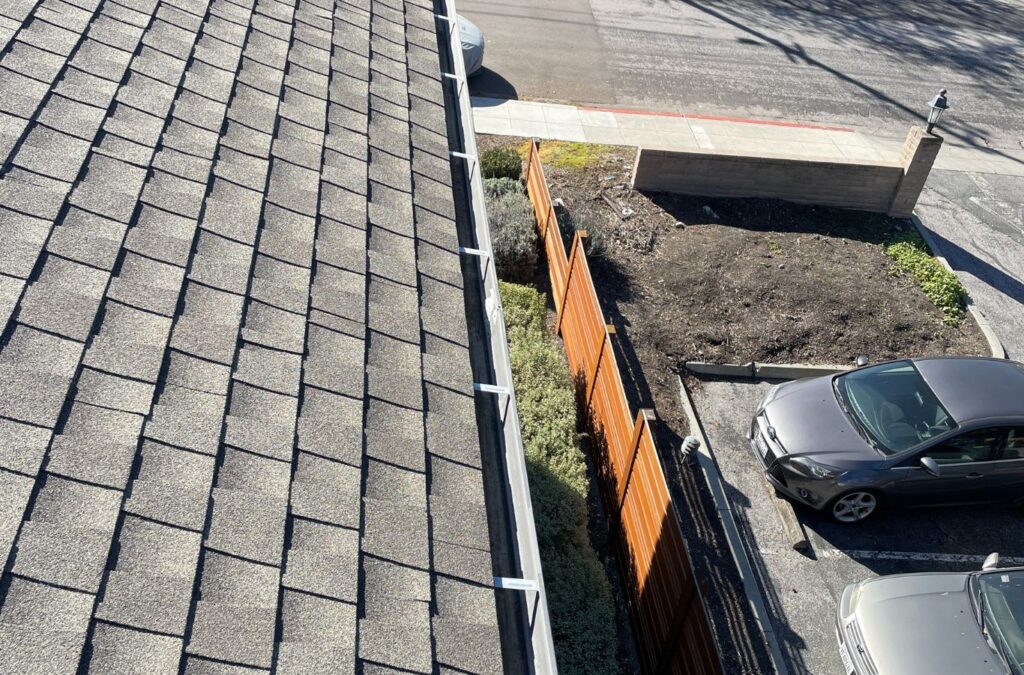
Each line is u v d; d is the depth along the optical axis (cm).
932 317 1315
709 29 2250
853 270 1388
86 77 571
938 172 1734
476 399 575
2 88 524
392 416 481
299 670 348
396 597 399
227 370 443
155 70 616
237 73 668
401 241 610
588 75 1908
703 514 946
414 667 377
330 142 658
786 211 1512
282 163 607
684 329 1212
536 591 447
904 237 1488
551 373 995
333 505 414
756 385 1148
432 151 732
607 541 923
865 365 1034
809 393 995
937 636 731
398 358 517
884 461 911
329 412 458
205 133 588
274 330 482
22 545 327
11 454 352
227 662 336
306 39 769
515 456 515
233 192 555
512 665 443
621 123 1733
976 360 997
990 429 919
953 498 950
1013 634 721
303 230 562
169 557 354
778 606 865
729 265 1352
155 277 466
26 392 377
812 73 2094
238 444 413
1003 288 1424
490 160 1392
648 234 1404
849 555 926
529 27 2091
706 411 1092
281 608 366
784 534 938
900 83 2109
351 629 374
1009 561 945
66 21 611
